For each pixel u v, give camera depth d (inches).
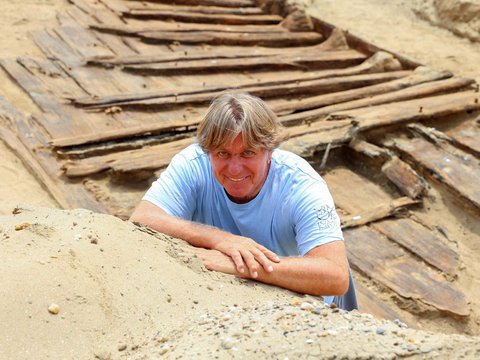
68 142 291.7
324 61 418.9
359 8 508.4
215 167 129.6
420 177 280.1
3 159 287.4
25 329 97.0
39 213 135.4
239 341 97.8
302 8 466.9
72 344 97.3
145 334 102.6
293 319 105.8
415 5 499.8
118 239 122.6
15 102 331.9
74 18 435.5
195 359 93.9
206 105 347.3
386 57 407.8
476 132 316.5
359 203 277.7
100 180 277.3
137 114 330.0
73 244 116.7
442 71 382.6
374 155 293.3
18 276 104.6
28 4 453.7
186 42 423.8
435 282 231.9
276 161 135.3
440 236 259.8
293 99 369.7
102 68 373.7
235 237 130.8
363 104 338.6
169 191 139.6
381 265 237.5
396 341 99.8
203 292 115.3
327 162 304.0
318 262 126.6
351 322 107.5
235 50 425.7
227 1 486.9
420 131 309.6
